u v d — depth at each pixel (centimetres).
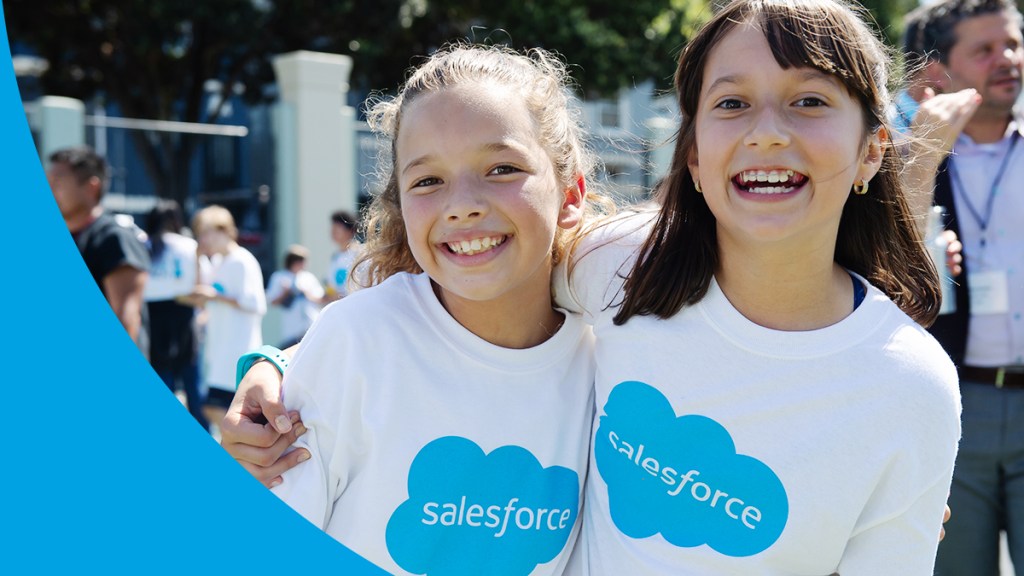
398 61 1373
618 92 1362
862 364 132
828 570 137
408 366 145
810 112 129
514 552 145
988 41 245
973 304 238
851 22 134
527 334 151
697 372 138
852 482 130
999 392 237
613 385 146
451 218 138
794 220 128
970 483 240
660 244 147
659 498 139
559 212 157
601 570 143
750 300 137
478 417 144
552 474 147
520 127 143
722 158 132
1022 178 241
